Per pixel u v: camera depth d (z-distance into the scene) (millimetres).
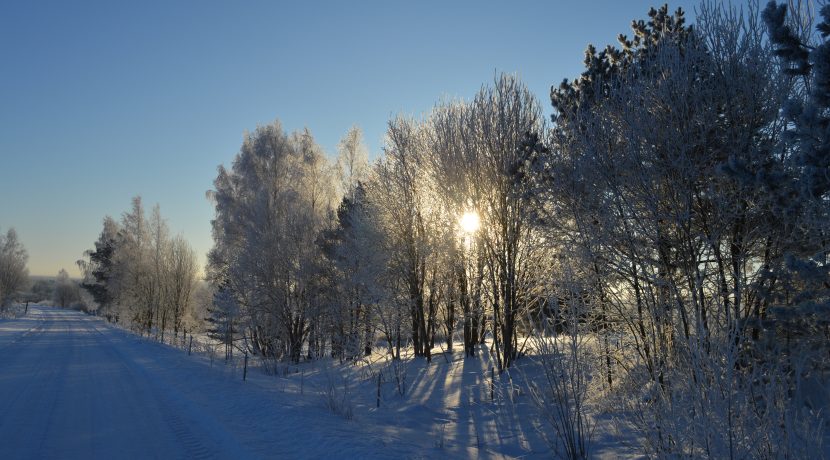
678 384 6902
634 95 10953
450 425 12117
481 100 18625
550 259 15234
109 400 13047
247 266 31266
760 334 8750
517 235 16828
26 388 14688
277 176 35125
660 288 9492
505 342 17000
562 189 12391
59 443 8758
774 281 9016
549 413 8789
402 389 17203
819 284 7809
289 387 17172
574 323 8609
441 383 17453
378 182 25250
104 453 8164
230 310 30547
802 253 8891
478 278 19719
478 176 18391
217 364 23938
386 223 24422
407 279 23703
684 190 9766
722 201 9422
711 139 9898
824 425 6488
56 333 44688
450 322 25141
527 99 18266
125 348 30969
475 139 18734
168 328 63875
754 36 9883
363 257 24750
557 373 8773
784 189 7652
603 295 11094
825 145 6141
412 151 23844
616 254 10727
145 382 16516
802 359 6926
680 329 7613
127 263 62594
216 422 10180
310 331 32281
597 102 12750
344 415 11766
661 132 10227
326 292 30750
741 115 9688
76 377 17234
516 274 17062
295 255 31469
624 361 10188
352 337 26000
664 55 10945
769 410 6078
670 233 10367
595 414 9820
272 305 31438
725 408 6121
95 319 89250
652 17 14555
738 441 6055
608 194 10992
